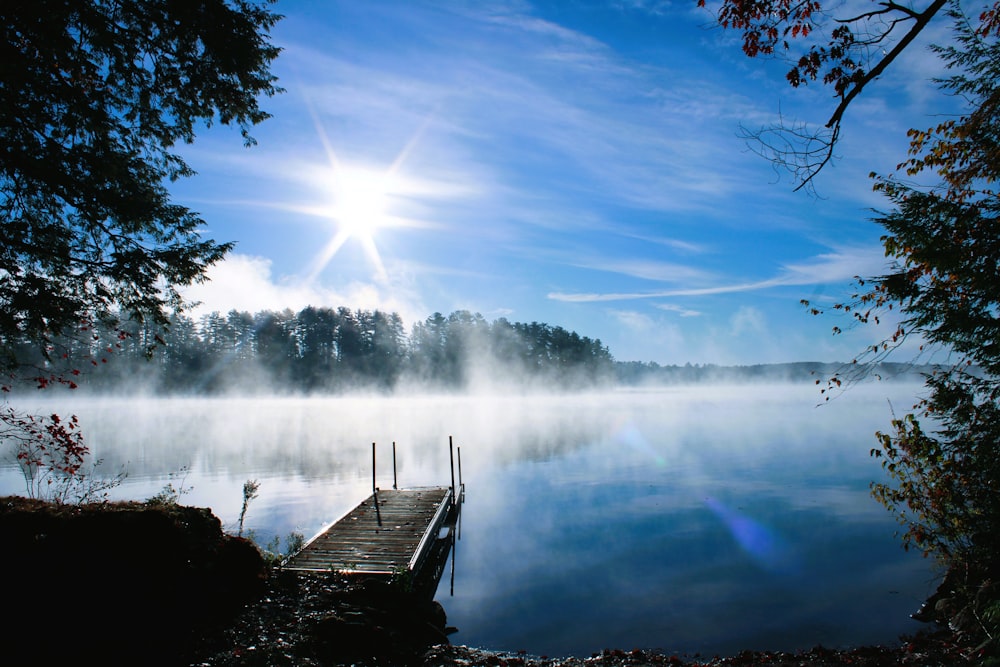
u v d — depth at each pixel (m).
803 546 14.84
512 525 18.39
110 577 6.31
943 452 8.22
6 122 8.88
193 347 109.31
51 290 8.81
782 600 11.23
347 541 13.16
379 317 121.25
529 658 8.51
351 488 23.77
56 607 5.75
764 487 22.88
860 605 10.75
